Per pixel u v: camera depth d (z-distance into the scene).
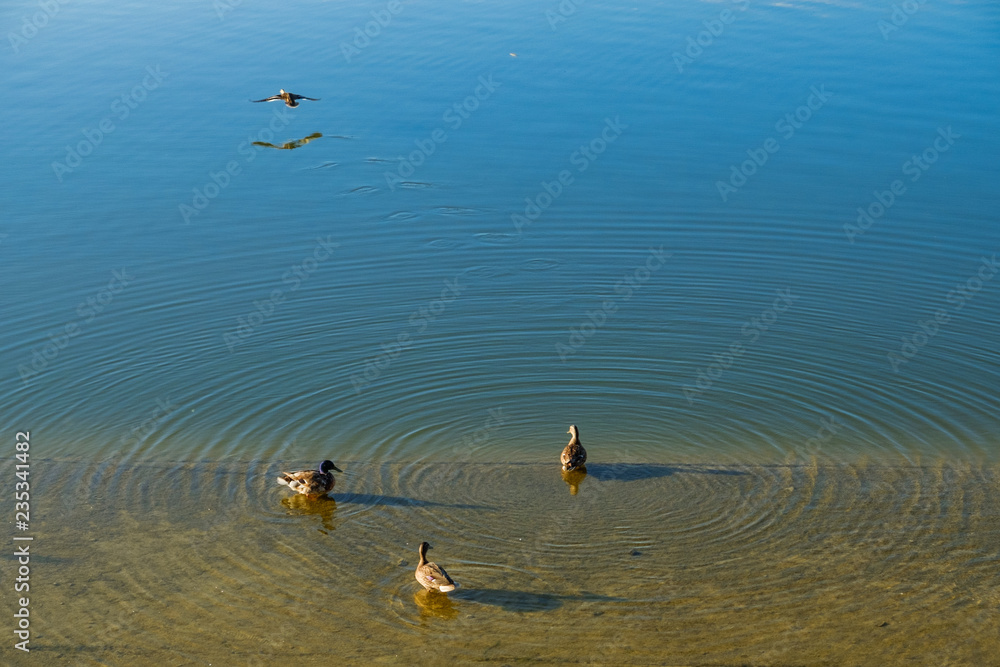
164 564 19.97
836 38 56.59
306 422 25.97
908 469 23.17
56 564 19.94
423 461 24.05
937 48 54.44
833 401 26.64
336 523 21.41
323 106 50.28
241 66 56.19
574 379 28.20
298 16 64.38
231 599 18.84
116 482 23.16
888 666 16.56
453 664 16.86
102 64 56.81
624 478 23.14
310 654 17.25
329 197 41.28
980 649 16.92
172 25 63.50
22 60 57.50
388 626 17.95
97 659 17.19
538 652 17.16
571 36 58.50
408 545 20.53
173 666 16.98
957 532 20.48
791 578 19.09
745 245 36.66
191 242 37.53
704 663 16.77
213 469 23.75
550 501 22.14
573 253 36.53
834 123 46.22
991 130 44.75
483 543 20.53
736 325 31.28
